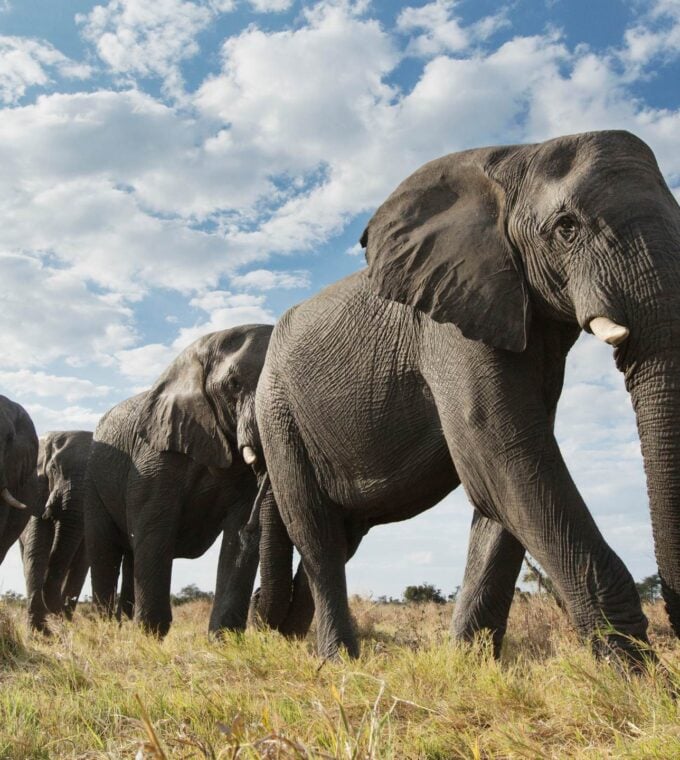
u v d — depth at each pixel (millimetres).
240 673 6086
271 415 8148
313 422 7598
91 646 8375
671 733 3490
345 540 7996
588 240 5406
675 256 5203
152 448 12328
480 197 6184
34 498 18438
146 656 7215
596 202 5422
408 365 6668
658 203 5391
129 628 10742
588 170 5555
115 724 4711
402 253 6359
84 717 4926
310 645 9008
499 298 5852
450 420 6078
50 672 6188
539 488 5547
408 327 6707
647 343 5102
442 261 6121
